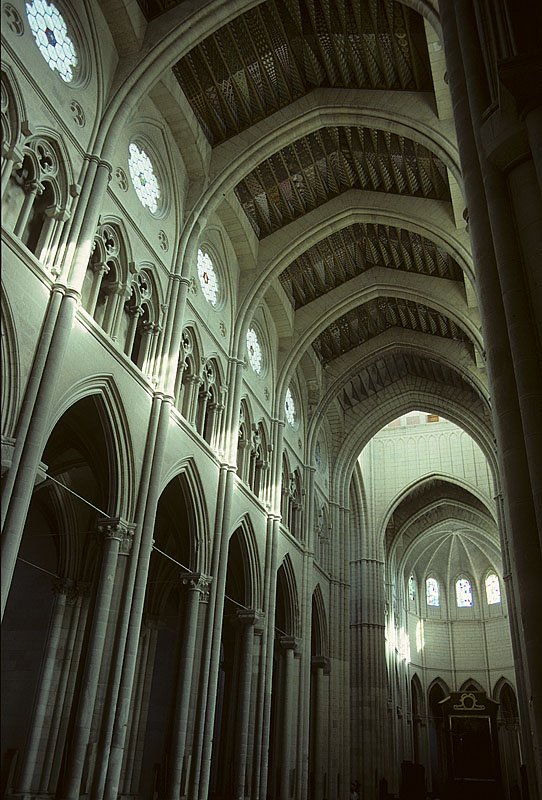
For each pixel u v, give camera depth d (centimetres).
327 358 3462
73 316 1517
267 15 2011
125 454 1741
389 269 3017
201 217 2216
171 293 2061
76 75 1716
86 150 1703
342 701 3306
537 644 812
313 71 2231
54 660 2147
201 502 2128
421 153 2362
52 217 1552
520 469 896
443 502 4997
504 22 1025
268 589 2577
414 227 2561
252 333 2827
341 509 3734
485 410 3528
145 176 2039
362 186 2641
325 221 2645
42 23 1595
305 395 3400
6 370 1352
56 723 2070
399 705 4719
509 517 891
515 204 1005
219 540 2167
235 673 2400
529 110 980
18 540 1276
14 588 2336
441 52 1914
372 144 2420
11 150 1413
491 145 1030
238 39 2050
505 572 3231
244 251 2620
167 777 1798
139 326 1944
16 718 2092
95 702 1513
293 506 3130
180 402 2111
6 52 1427
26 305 1409
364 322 3350
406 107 2155
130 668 1598
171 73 2039
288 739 2625
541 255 948
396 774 4209
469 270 2458
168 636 3072
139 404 1819
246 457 2583
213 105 2200
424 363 3662
